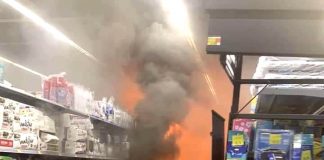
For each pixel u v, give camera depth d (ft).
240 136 7.25
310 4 6.04
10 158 9.47
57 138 11.58
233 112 7.73
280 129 7.59
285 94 7.77
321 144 7.34
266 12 6.19
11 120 9.37
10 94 10.21
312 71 7.67
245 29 6.21
